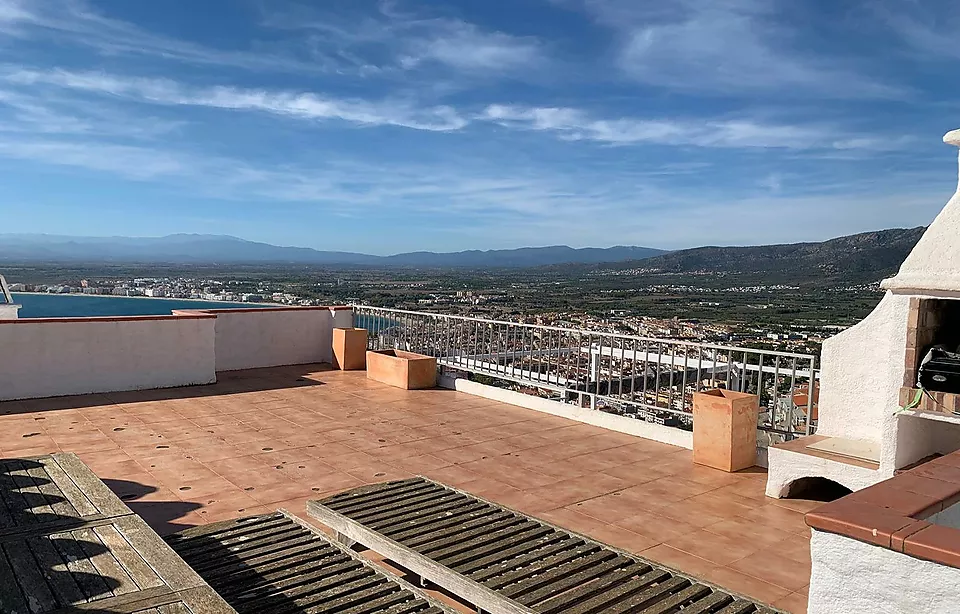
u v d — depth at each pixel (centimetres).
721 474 523
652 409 633
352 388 842
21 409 693
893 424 396
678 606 271
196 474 499
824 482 490
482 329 819
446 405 757
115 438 593
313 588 290
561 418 704
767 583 342
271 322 979
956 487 186
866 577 158
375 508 369
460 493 394
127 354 795
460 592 287
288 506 438
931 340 369
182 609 213
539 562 305
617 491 482
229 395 785
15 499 314
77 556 251
